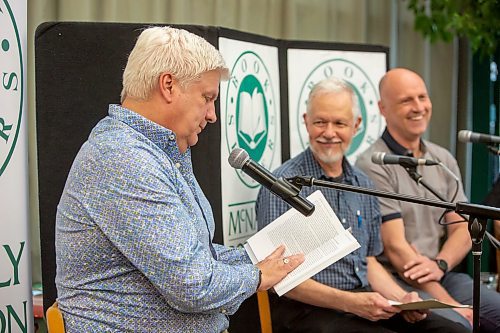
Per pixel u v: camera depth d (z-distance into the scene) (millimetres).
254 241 2061
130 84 1675
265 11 3617
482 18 3867
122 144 1596
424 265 2838
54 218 2152
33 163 2787
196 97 1681
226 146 2559
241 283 1682
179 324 1655
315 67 3098
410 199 1801
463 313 2842
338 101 2566
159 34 1670
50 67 2143
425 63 4223
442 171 3117
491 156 4426
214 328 1739
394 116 3066
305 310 2471
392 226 2896
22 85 1973
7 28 1900
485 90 4371
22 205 1979
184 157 1761
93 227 1579
